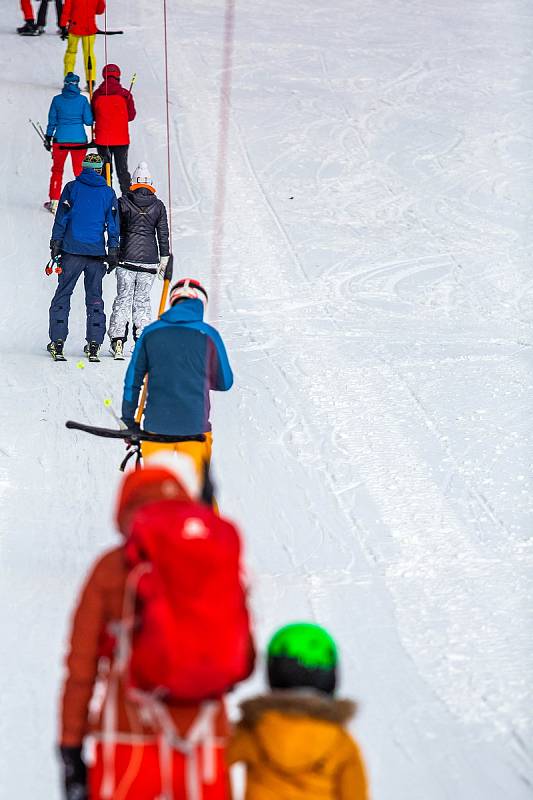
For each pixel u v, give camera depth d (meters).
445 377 32.34
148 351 19.58
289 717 9.77
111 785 9.57
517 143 60.97
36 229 44.75
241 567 9.87
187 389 19.41
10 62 67.19
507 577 20.31
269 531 22.05
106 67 46.88
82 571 20.09
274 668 10.09
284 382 31.52
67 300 32.97
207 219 48.38
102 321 33.22
